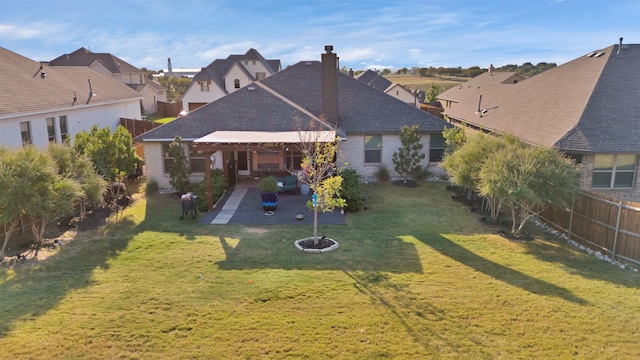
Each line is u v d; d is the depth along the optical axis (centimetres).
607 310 962
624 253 1281
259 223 1658
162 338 836
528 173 1416
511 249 1391
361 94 2644
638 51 2311
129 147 2030
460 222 1692
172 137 2178
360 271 1183
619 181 1856
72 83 3181
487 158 1614
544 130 2061
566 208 1450
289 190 2092
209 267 1205
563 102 2231
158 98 7219
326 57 2381
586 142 1791
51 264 1223
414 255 1317
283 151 2266
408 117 2477
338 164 2420
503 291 1059
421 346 813
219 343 821
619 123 1884
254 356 781
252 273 1162
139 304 975
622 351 802
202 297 1012
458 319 915
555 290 1070
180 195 2100
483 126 2750
